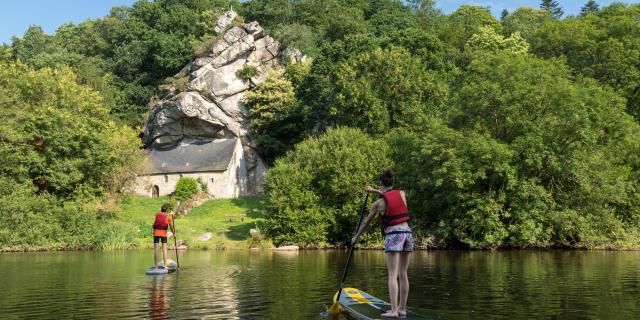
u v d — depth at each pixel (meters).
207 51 69.69
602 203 29.22
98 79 71.31
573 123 28.55
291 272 16.62
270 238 33.72
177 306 10.17
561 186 29.47
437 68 51.12
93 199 37.28
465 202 28.83
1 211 30.66
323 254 26.27
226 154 63.94
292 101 63.31
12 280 14.87
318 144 35.59
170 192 63.53
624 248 28.38
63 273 16.86
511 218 28.75
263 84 65.75
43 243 31.19
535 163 28.48
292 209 32.91
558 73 32.88
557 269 16.97
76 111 39.78
